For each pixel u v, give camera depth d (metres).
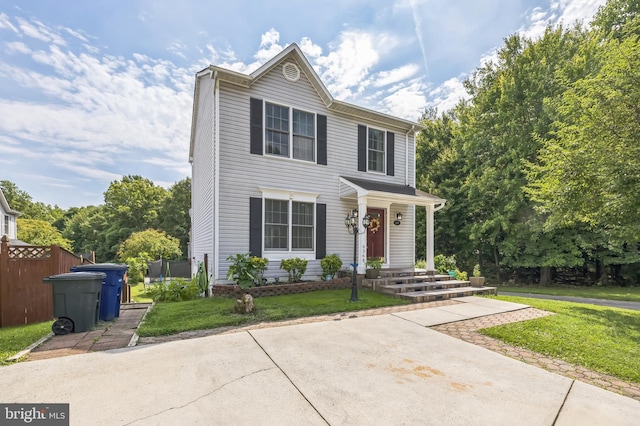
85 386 3.05
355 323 5.64
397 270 10.63
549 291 14.41
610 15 16.48
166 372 3.40
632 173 7.11
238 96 8.95
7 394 2.88
